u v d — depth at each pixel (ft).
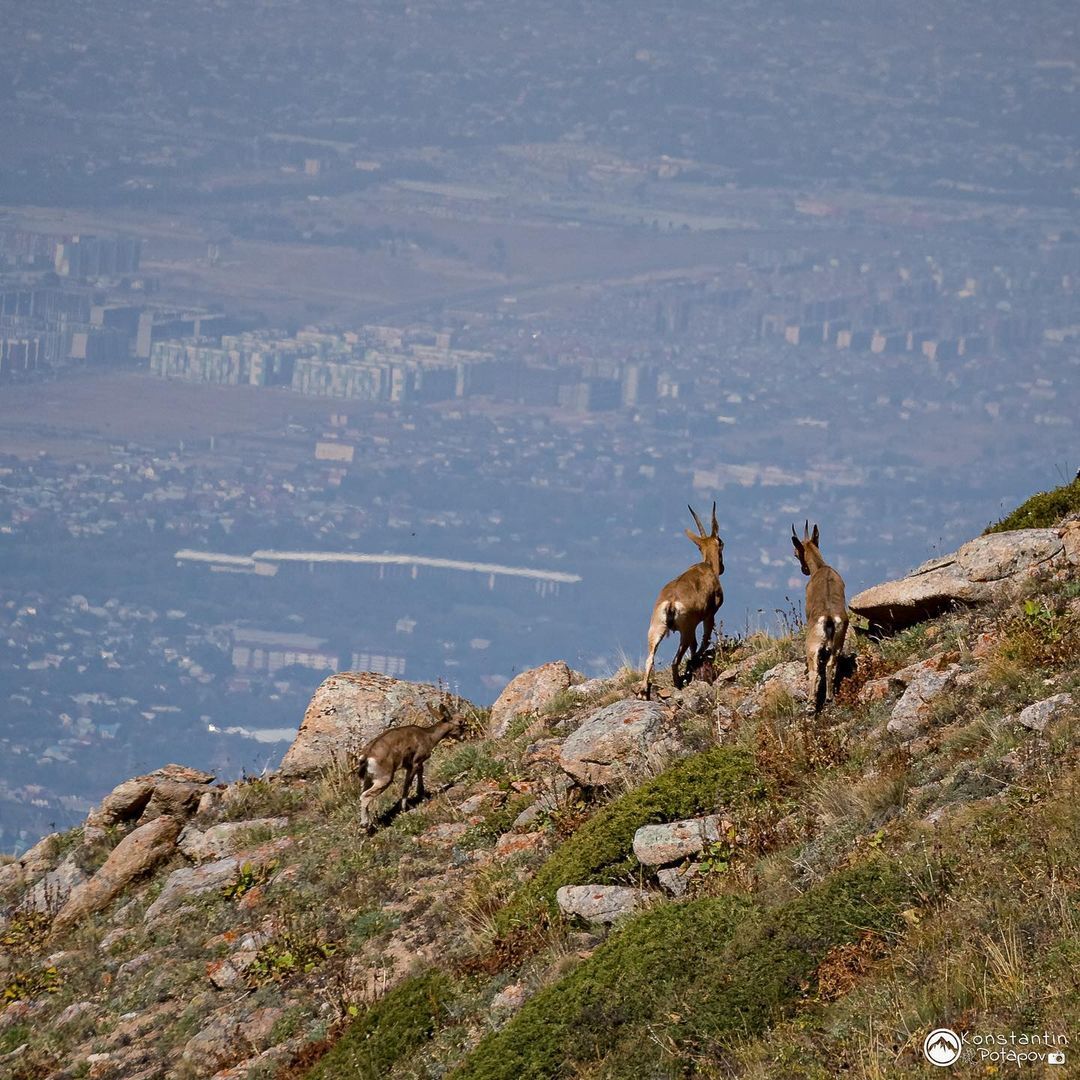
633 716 233.96
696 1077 141.38
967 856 150.20
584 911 188.85
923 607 234.58
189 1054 207.10
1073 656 192.44
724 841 188.34
